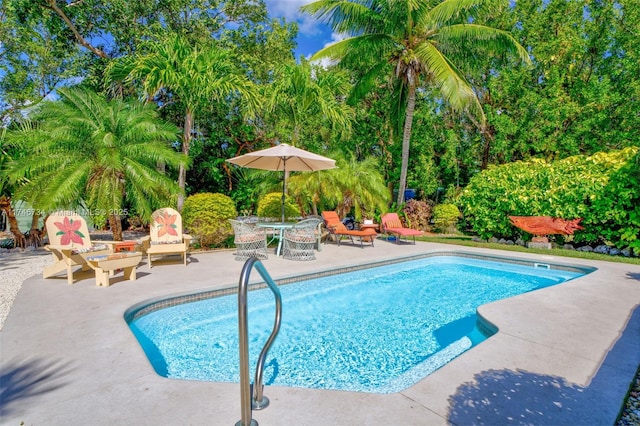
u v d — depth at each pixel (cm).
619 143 1256
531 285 714
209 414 221
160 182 786
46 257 884
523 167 1059
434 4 1260
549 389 255
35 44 1112
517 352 319
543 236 1009
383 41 1263
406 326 483
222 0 1421
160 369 350
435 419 219
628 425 218
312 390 253
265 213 1115
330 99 1258
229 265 700
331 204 1230
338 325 483
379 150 1702
